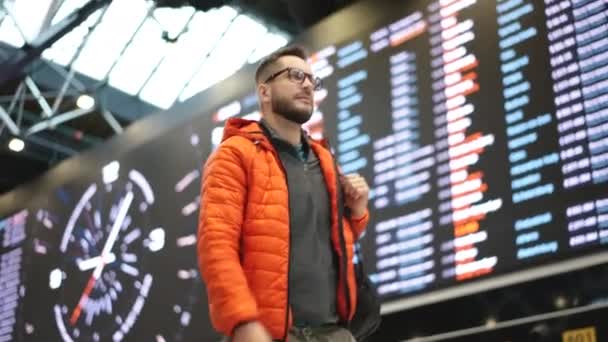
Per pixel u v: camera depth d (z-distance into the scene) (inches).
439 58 303.1
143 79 496.7
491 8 292.8
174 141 399.2
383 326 304.5
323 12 396.2
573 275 257.3
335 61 339.3
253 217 118.0
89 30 433.7
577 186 254.1
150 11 431.8
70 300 419.5
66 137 537.3
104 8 427.2
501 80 282.2
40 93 478.9
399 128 307.3
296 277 119.5
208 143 382.6
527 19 281.3
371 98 320.8
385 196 303.9
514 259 262.4
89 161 439.8
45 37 412.8
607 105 254.5
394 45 319.9
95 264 412.8
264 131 126.0
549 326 247.4
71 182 444.8
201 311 358.6
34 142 522.3
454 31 301.4
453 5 305.0
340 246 125.0
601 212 247.3
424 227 289.0
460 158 285.4
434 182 290.5
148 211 397.7
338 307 123.3
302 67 129.2
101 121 526.0
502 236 267.3
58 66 480.7
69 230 434.9
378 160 310.5
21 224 464.1
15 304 446.9
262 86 130.0
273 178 120.9
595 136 254.7
